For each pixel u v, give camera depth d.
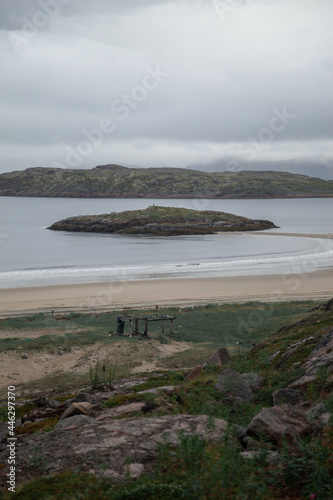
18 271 77.00
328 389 9.01
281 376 11.91
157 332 35.75
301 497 4.68
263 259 88.75
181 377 19.23
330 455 5.15
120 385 18.64
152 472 5.61
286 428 6.22
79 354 28.92
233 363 16.44
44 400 15.05
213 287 60.41
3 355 28.06
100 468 5.82
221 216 168.12
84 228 160.25
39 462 6.13
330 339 13.89
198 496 4.62
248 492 4.66
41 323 38.38
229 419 8.22
